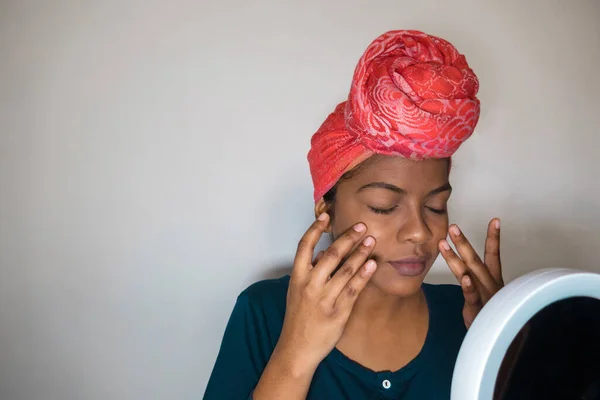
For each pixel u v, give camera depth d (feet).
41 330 3.52
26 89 3.43
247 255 3.76
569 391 1.92
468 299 2.69
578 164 4.10
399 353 2.93
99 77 3.50
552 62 4.04
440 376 2.91
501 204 4.04
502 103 4.00
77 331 3.57
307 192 3.78
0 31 3.38
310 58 3.73
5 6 3.37
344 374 2.84
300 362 2.45
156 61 3.56
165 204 3.63
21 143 3.43
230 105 3.66
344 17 3.76
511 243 4.06
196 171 3.65
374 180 2.53
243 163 3.70
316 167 2.80
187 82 3.60
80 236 3.53
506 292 1.94
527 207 4.06
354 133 2.52
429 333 3.01
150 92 3.56
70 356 3.58
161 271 3.65
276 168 3.73
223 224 3.71
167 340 3.69
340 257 2.43
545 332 1.89
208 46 3.61
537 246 4.09
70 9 3.45
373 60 2.42
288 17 3.70
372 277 2.70
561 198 4.09
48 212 3.49
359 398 2.79
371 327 2.94
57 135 3.47
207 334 3.74
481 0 3.93
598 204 4.14
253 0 3.65
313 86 3.74
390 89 2.30
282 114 3.72
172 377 3.72
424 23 3.86
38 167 3.46
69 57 3.46
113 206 3.56
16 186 3.44
